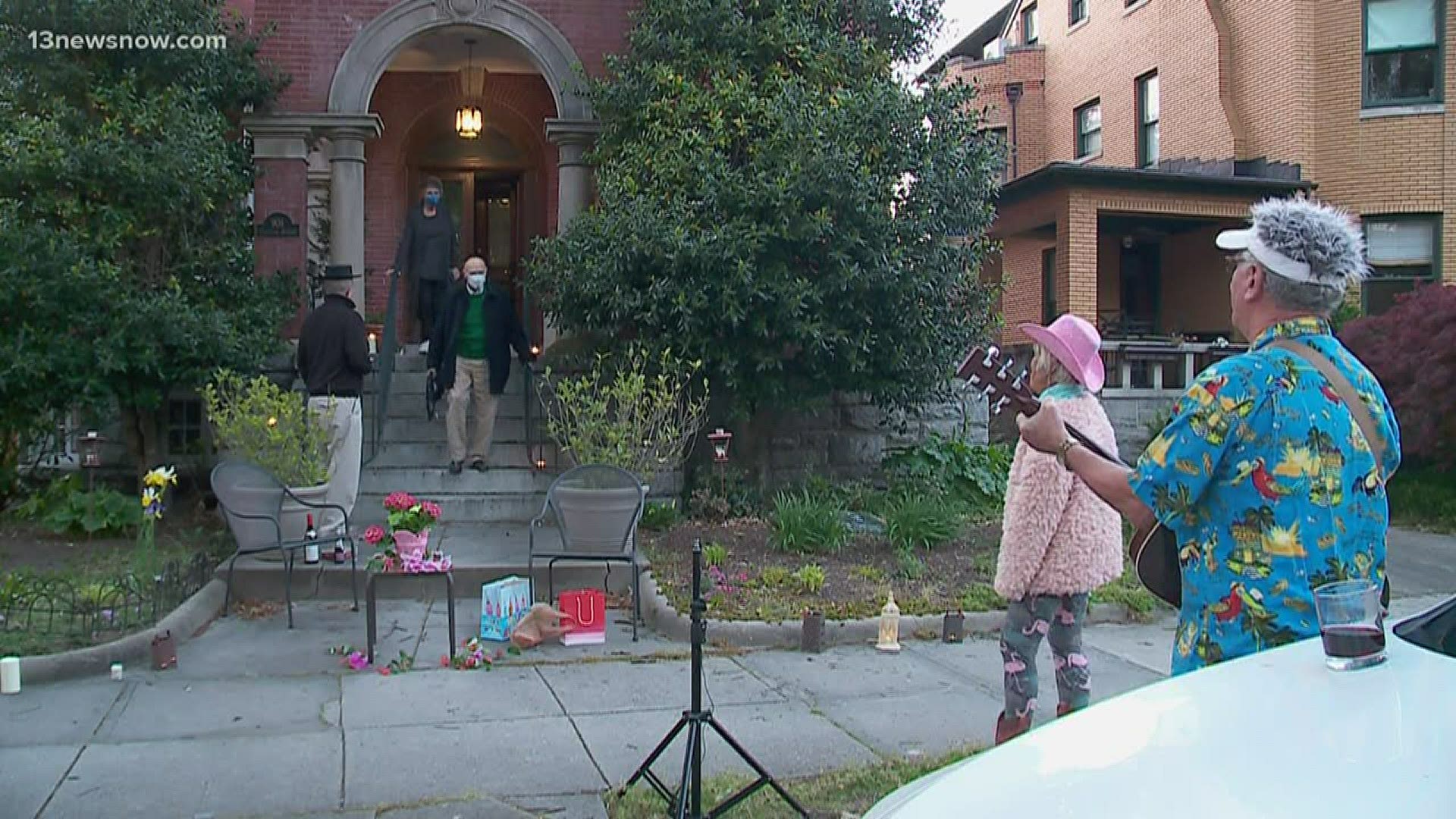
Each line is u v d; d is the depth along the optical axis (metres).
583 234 9.71
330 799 4.45
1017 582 4.28
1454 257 16.31
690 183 9.66
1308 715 2.23
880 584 7.87
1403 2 16.55
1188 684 2.53
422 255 11.59
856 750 5.06
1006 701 4.43
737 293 9.18
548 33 11.61
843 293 9.40
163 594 6.91
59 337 8.64
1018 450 4.39
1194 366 15.55
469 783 4.62
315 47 11.42
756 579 7.81
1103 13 21.30
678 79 10.20
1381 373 12.60
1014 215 16.95
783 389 9.79
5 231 8.51
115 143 9.05
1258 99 17.47
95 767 4.73
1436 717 2.14
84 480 9.85
